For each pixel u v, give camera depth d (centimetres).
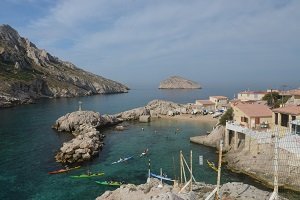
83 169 7562
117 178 6912
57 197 5922
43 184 6594
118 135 11988
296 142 5809
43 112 18638
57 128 13075
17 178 6962
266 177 6059
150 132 12469
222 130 9569
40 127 13588
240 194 3941
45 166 7819
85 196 5966
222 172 6888
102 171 7406
